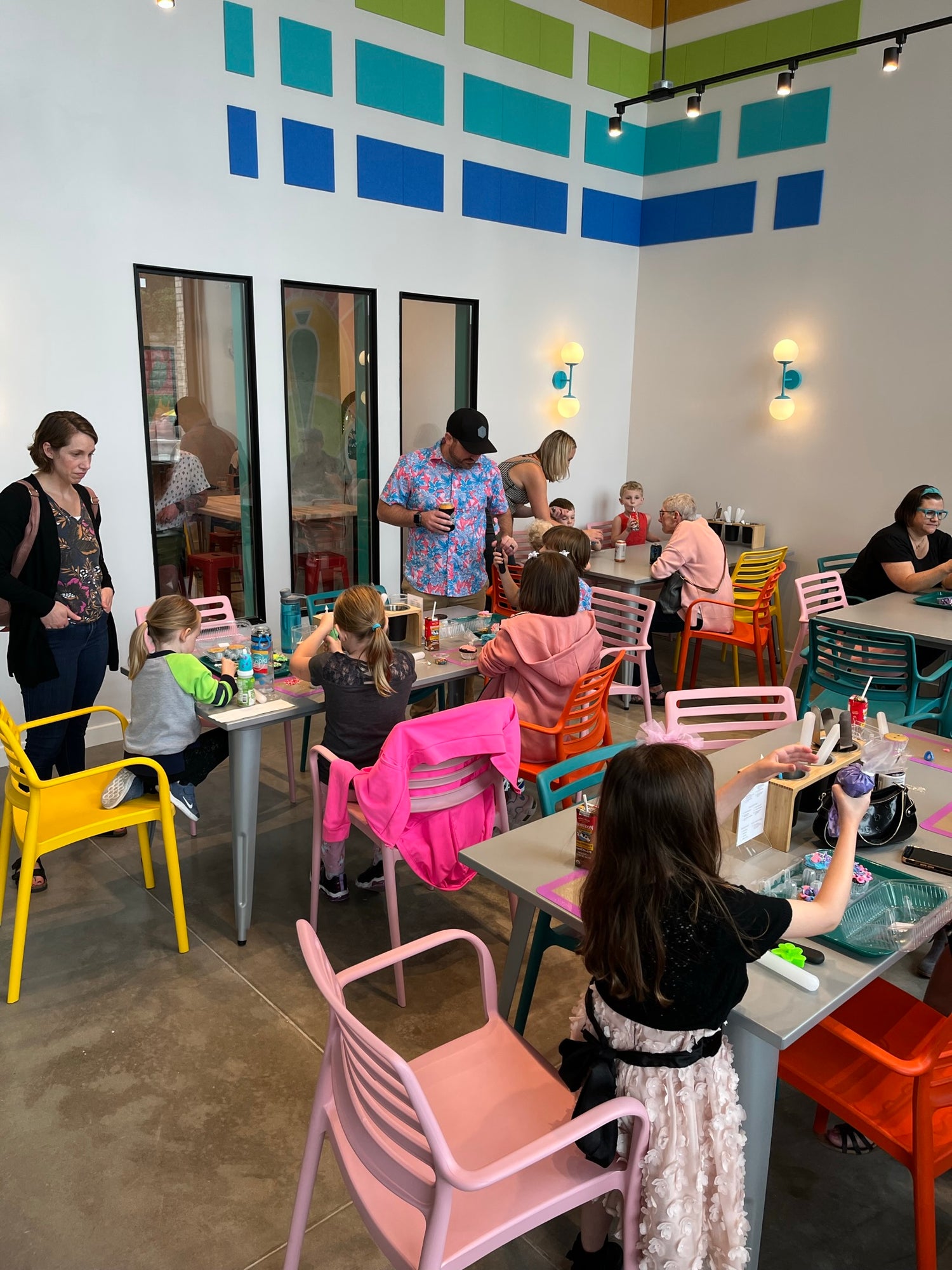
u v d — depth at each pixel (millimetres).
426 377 6121
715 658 6043
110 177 3959
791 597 6113
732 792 1885
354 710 2631
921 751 2422
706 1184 1358
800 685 4770
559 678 3020
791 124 5594
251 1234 1790
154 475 4508
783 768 1831
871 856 1853
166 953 2711
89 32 3789
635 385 6855
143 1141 2012
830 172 5473
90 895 3021
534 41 5559
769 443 6086
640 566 5309
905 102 5090
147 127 4035
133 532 4348
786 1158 2008
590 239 6246
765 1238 1797
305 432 5105
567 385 6359
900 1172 1979
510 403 6059
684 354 6477
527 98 5613
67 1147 1990
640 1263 1395
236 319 4652
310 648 2947
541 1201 1327
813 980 1429
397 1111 1218
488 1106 1534
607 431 6781
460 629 3660
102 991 2529
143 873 3115
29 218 3760
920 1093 1437
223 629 3781
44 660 2986
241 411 4801
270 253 4598
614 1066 1383
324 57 4602
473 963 2705
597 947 1338
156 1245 1762
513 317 5910
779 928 1310
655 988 1286
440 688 3844
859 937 1572
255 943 2777
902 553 4461
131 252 4086
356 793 2439
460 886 2555
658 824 1274
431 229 5297
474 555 4090
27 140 3697
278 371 4773
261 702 2797
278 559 5027
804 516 5984
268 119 4449
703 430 6449
